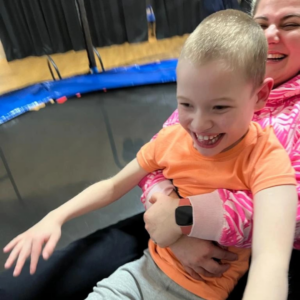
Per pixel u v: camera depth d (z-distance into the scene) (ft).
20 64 9.09
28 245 2.45
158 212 2.22
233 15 1.98
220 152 2.13
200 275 2.22
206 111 1.84
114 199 2.80
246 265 2.30
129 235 2.97
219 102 1.79
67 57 9.37
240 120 1.88
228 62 1.73
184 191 2.31
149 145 2.68
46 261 2.62
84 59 9.32
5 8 8.39
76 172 5.66
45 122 7.37
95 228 4.41
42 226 2.55
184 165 2.30
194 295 2.18
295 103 2.48
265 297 1.54
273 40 2.51
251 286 1.61
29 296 2.40
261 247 1.70
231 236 2.01
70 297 2.52
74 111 7.77
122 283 2.36
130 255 2.79
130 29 9.43
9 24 8.60
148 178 2.63
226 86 1.75
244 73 1.77
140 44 9.66
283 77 2.68
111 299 2.24
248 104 1.87
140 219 3.18
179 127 2.52
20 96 8.10
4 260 4.02
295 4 2.44
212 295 2.15
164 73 8.91
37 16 8.65
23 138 6.81
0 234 4.48
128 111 7.60
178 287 2.24
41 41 9.08
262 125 2.46
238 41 1.78
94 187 2.79
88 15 9.04
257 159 2.00
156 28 9.60
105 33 9.48
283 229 1.72
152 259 2.47
